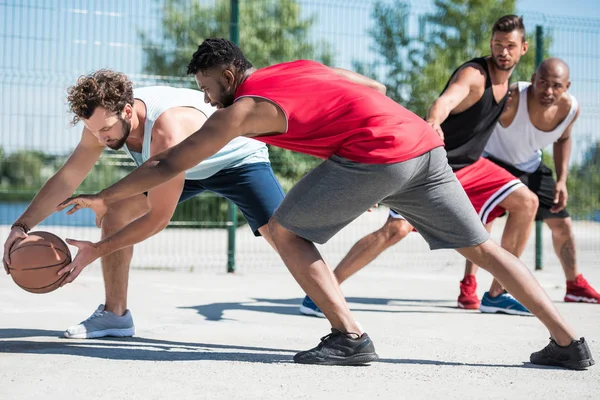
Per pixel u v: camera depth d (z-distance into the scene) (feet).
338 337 11.43
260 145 14.01
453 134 16.94
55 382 10.07
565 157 20.06
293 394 9.60
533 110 18.98
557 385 10.28
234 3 27.25
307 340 13.75
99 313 13.58
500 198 17.26
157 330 14.51
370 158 10.55
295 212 10.98
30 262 11.42
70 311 16.71
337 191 10.77
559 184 19.97
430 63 36.86
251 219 13.93
